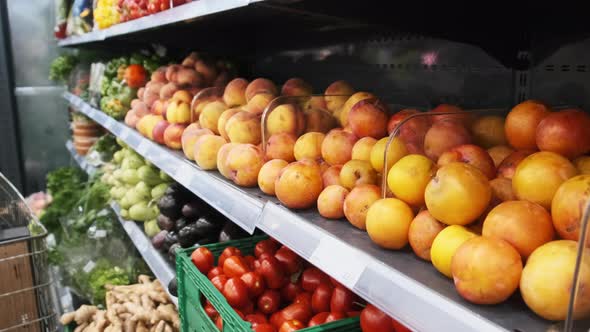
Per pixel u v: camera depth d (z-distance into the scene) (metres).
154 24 1.78
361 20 1.12
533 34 1.24
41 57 5.16
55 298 2.56
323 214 1.06
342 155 1.15
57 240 3.57
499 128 0.97
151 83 2.59
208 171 1.62
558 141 0.76
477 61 1.39
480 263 0.64
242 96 1.79
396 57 1.68
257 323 1.28
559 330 0.60
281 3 1.06
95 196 3.21
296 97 1.40
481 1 1.21
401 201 0.87
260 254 1.55
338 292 1.22
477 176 0.75
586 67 1.12
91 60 4.40
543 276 0.60
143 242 2.39
